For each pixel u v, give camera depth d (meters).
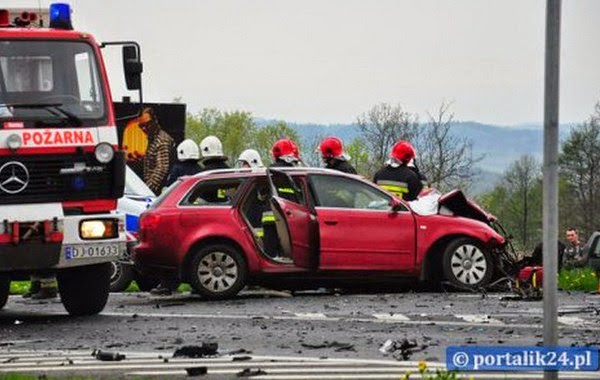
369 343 28.67
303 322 33.44
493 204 164.12
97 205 34.78
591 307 36.69
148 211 41.72
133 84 35.97
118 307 39.50
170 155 74.25
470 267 42.44
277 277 41.41
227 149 170.50
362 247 41.91
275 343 28.95
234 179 41.72
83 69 34.97
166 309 38.28
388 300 39.59
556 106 15.68
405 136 123.75
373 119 125.06
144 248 41.41
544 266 15.81
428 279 42.44
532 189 162.38
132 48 35.81
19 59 34.50
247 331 31.55
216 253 41.16
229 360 25.98
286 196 41.34
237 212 41.41
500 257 42.66
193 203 41.56
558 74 15.70
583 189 171.00
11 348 29.16
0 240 33.66
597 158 171.12
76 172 34.44
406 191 45.31
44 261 34.22
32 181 34.00
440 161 119.50
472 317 34.09
